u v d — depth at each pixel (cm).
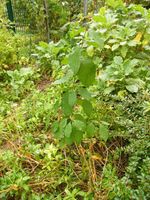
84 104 258
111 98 331
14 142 344
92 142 306
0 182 286
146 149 273
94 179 279
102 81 338
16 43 597
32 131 355
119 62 351
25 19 640
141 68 361
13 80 468
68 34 533
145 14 443
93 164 289
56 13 629
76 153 308
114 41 393
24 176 290
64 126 256
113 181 264
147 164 255
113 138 315
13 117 383
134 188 261
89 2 630
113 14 459
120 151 296
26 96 451
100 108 316
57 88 404
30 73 484
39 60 509
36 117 369
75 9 659
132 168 263
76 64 235
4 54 542
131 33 400
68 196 262
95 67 241
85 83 242
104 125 290
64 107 248
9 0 634
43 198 273
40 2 616
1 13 641
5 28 600
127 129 294
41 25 620
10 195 280
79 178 286
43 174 294
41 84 482
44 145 329
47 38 621
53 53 491
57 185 284
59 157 301
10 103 427
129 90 327
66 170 292
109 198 257
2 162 309
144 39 412
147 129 275
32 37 625
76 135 258
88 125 266
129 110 300
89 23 493
